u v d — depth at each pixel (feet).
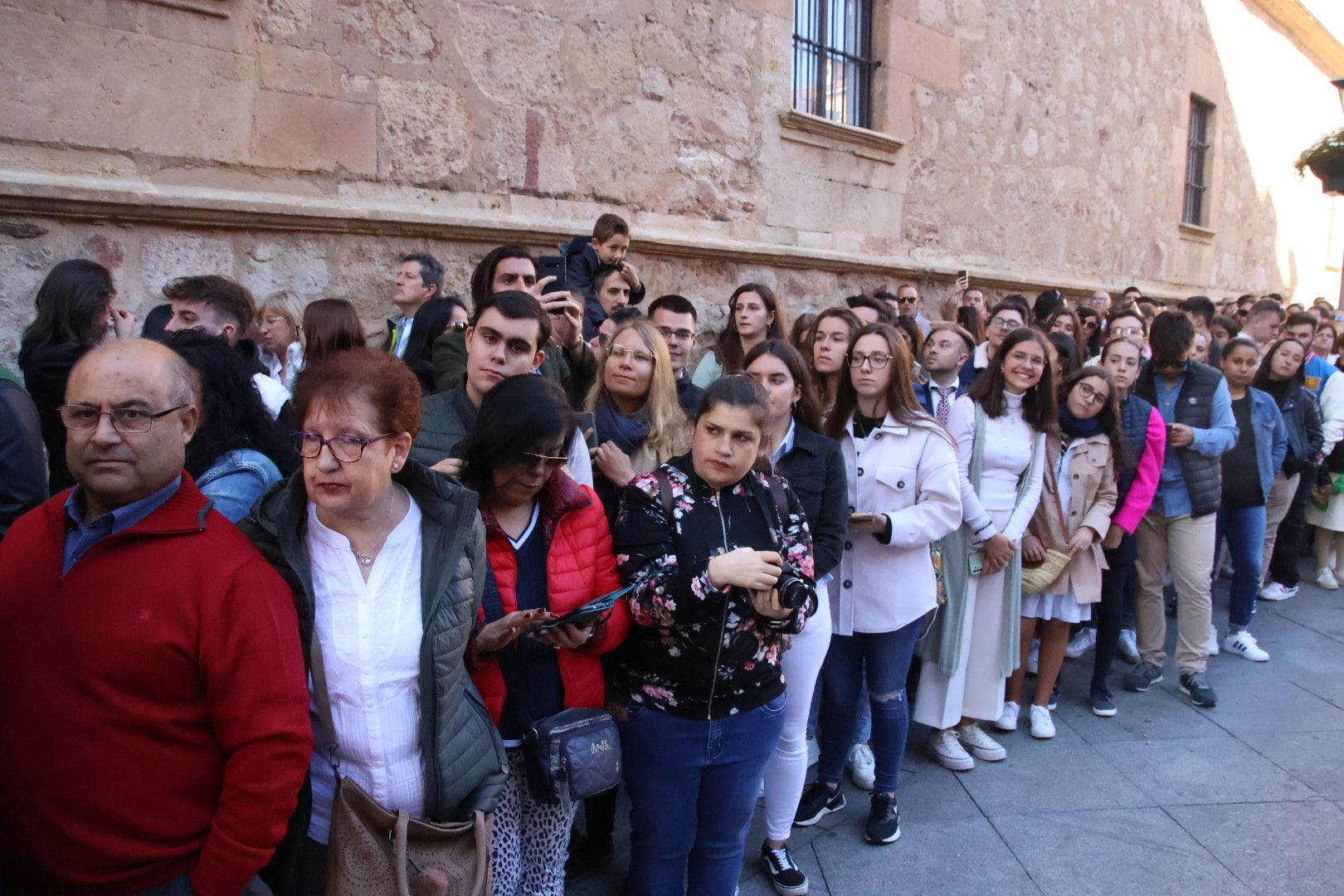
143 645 4.96
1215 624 19.39
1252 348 16.79
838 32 24.35
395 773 5.98
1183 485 15.42
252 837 5.08
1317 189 54.49
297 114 13.79
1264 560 21.11
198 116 12.80
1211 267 44.57
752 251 21.34
